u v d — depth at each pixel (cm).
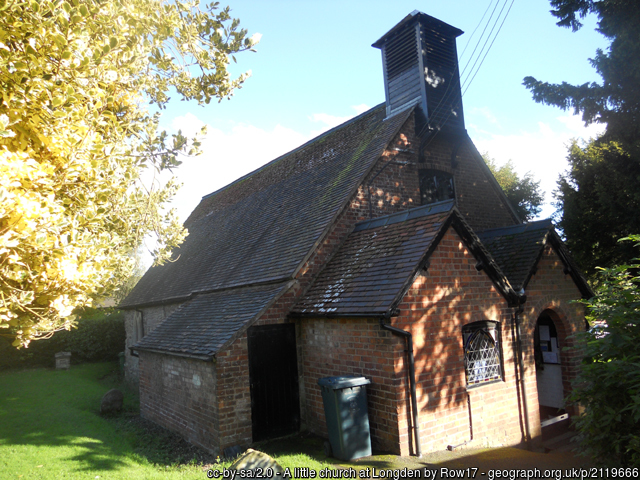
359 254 1040
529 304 1027
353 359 874
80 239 523
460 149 1509
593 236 1856
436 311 855
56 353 2069
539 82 1495
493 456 798
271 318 998
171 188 814
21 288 491
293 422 986
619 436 505
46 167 498
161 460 859
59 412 1200
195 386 982
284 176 1839
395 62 1516
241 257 1409
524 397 959
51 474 716
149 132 735
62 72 527
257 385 952
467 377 891
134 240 762
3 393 1488
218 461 821
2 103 519
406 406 788
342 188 1276
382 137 1373
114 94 693
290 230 1309
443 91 1446
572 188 1983
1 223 441
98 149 543
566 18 1484
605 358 524
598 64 1405
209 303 1251
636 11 1286
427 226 923
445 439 829
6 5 468
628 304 532
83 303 567
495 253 1163
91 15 580
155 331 1260
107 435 1011
